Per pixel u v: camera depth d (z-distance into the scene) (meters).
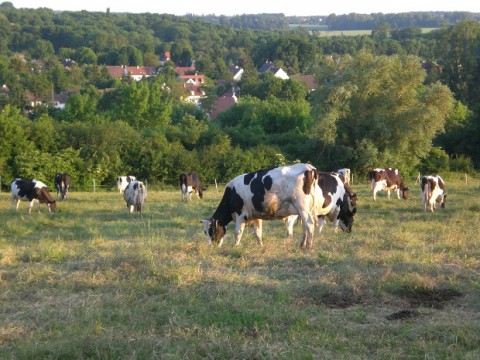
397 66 46.41
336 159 47.06
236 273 10.24
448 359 6.59
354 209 14.90
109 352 6.88
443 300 8.81
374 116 45.41
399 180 28.28
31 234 17.42
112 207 25.73
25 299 9.10
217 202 28.20
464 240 13.88
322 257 11.73
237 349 6.88
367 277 9.80
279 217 13.08
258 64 161.38
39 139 43.47
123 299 8.85
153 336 7.39
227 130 52.81
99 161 42.53
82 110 63.59
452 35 78.44
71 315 8.16
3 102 85.12
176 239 14.51
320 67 48.84
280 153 46.53
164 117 63.78
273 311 8.16
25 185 24.45
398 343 7.13
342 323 7.80
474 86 77.25
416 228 16.61
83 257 12.19
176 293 9.11
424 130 45.50
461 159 48.75
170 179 43.59
